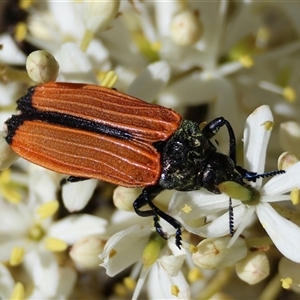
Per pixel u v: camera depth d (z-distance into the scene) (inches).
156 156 2.4
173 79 2.7
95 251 2.5
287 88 2.7
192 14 2.6
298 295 2.7
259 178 2.4
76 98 2.4
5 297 2.5
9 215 2.6
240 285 2.7
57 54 2.7
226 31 2.8
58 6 2.8
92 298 2.7
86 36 2.6
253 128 2.4
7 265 2.6
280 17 2.9
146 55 2.8
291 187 2.4
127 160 2.3
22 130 2.4
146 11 2.7
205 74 2.7
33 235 2.6
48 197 2.6
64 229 2.5
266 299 2.6
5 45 2.8
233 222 2.4
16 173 2.7
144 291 2.8
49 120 2.4
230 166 2.4
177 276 2.4
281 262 2.4
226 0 2.7
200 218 2.4
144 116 2.4
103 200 2.6
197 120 2.8
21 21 2.8
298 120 2.8
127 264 2.4
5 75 2.5
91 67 2.5
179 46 2.7
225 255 2.3
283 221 2.3
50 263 2.6
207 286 2.6
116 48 2.8
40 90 2.4
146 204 2.5
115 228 2.5
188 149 2.4
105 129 2.3
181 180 2.4
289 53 2.8
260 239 2.4
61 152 2.4
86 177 2.4
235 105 2.7
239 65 2.7
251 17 2.8
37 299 2.6
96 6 2.5
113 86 2.5
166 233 2.4
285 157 2.4
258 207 2.4
